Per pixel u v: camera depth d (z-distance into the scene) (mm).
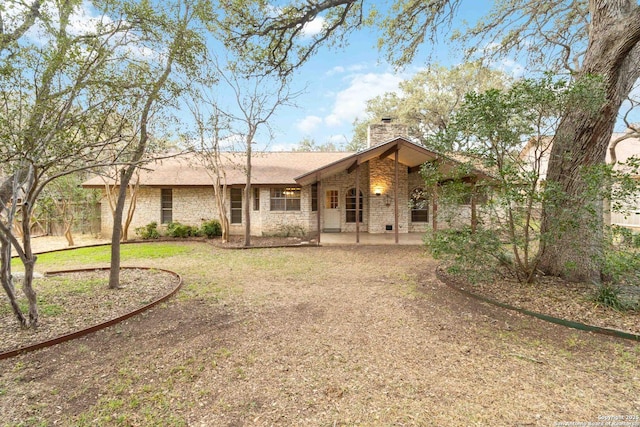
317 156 15664
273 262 8125
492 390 2525
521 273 5691
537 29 7832
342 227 13945
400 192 13258
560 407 2301
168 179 13180
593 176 4152
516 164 4879
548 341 3410
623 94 5094
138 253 9578
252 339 3543
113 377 2779
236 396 2498
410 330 3746
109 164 4266
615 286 4531
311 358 3098
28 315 4066
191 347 3348
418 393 2504
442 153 5473
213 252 9758
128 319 4164
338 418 2227
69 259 8688
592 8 5297
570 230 4844
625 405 2311
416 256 8750
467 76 17641
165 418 2238
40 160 3674
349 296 5152
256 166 14148
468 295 5043
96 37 3998
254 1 6238
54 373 2850
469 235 5031
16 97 3441
